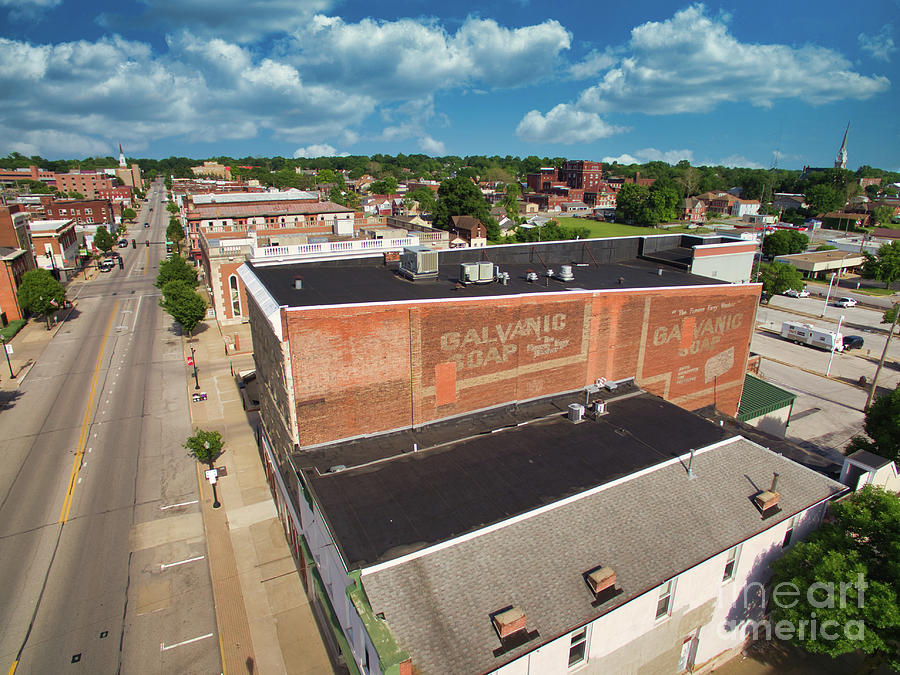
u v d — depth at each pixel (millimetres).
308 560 24484
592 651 19375
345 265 41031
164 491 36156
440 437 29141
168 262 86625
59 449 41562
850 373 59406
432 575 18812
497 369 31500
